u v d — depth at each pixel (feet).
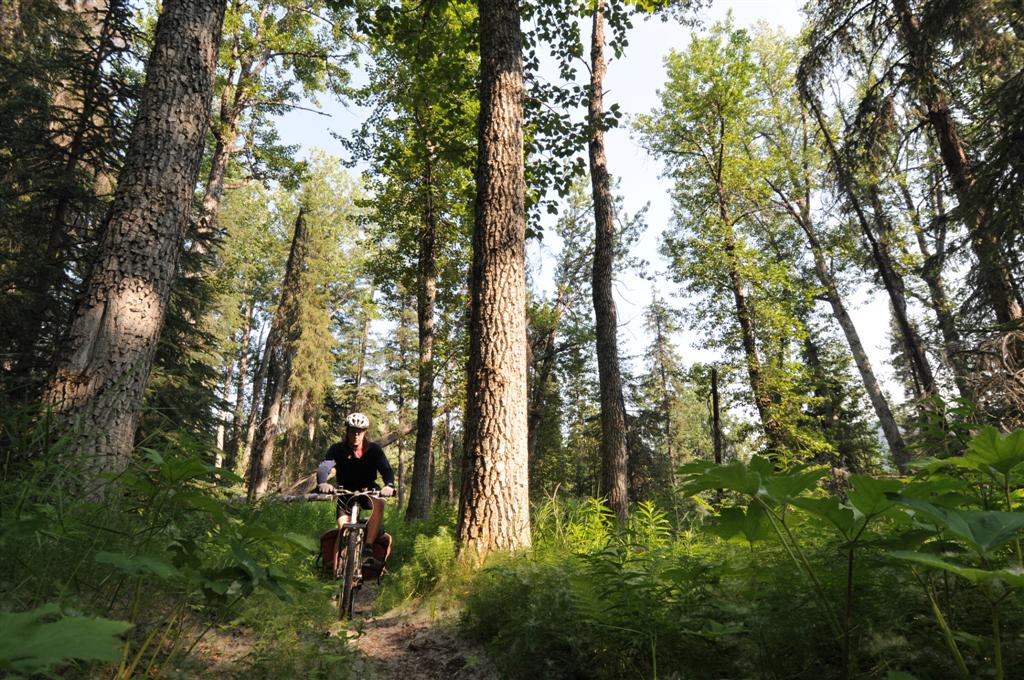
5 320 30.37
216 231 43.34
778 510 7.77
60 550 8.23
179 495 7.16
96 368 15.81
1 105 35.81
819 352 90.63
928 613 7.36
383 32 37.11
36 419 10.75
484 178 23.50
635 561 10.81
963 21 33.81
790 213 78.59
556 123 38.96
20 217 34.76
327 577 17.29
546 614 11.02
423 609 17.40
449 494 128.98
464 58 39.55
